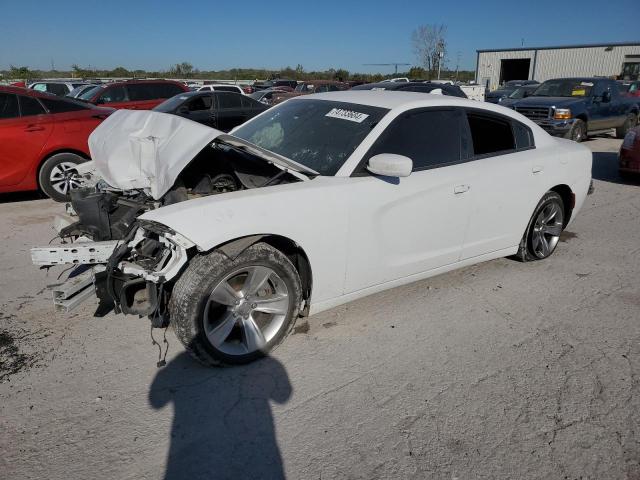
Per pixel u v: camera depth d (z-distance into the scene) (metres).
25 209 6.40
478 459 2.34
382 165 3.03
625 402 2.74
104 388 2.77
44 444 2.36
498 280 4.33
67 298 2.89
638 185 8.33
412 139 3.54
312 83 24.19
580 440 2.46
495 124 4.14
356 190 3.16
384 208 3.29
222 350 2.90
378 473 2.25
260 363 3.03
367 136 3.36
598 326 3.57
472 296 4.01
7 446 2.34
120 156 3.29
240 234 2.72
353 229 3.17
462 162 3.80
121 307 2.81
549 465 2.31
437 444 2.42
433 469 2.28
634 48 35.84
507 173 4.00
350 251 3.21
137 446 2.37
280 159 3.21
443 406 2.69
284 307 3.06
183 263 2.64
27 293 3.89
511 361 3.12
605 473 2.27
